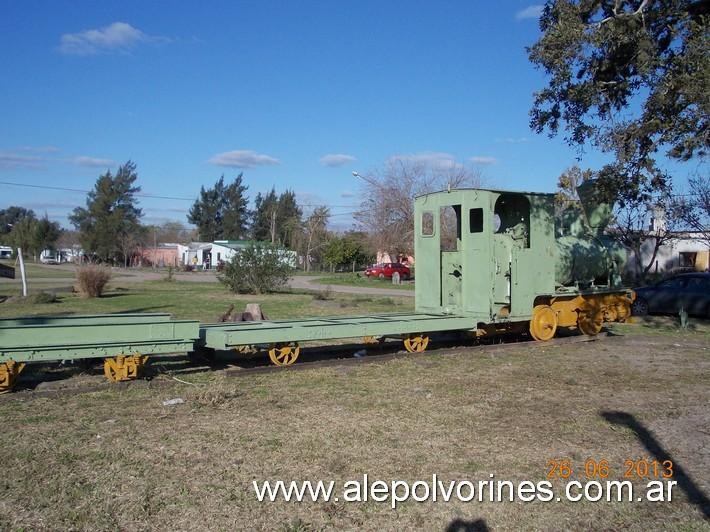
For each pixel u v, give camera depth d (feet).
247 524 13.87
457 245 37.58
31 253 303.48
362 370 30.12
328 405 23.49
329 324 31.07
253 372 28.78
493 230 35.01
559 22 32.35
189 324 26.32
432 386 26.96
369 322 32.27
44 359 23.65
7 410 22.06
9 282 125.08
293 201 300.61
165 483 15.94
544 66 33.37
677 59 30.22
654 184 34.22
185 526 13.73
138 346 25.34
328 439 19.47
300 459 17.75
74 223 251.60
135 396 24.14
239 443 18.98
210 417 21.67
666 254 126.93
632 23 31.35
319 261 233.35
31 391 24.18
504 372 30.27
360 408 23.13
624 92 34.50
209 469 16.92
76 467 16.90
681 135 30.22
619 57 33.24
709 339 44.24
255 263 93.61
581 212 44.73
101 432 19.84
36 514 14.12
